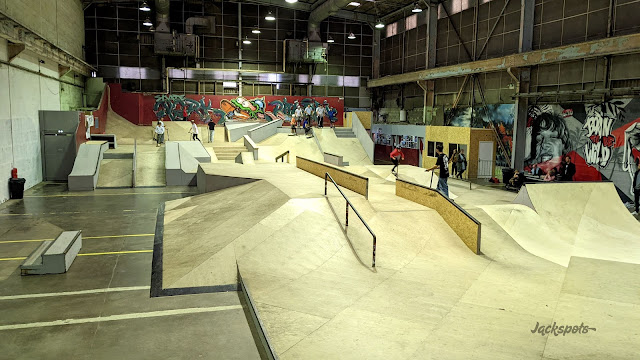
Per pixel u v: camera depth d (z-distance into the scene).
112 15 29.41
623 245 9.98
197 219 10.98
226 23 31.58
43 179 18.28
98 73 29.55
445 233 9.48
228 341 5.40
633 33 15.48
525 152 20.22
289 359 4.60
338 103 33.88
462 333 5.13
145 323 5.88
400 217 9.92
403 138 29.52
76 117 18.23
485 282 7.02
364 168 19.33
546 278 7.27
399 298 6.29
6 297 6.75
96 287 7.16
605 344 4.78
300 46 31.86
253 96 32.50
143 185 17.81
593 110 16.94
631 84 15.82
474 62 22.88
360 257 8.05
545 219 11.12
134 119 29.58
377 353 4.70
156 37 28.81
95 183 17.17
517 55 19.88
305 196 10.28
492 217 10.91
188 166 19.08
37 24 18.19
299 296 6.35
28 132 16.64
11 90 14.88
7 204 13.80
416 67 29.81
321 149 26.42
